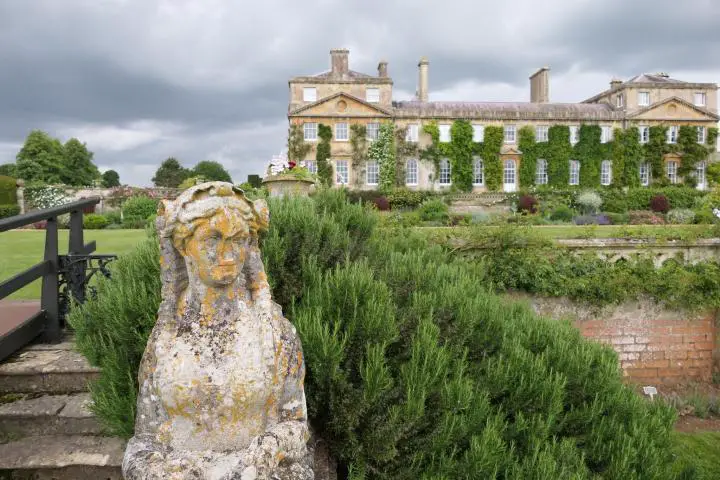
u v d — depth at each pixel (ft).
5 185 95.66
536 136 123.54
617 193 115.85
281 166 32.24
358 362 10.18
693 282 26.16
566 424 11.81
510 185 123.24
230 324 6.72
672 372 26.63
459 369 10.41
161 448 6.48
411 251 17.29
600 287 25.70
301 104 117.19
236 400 6.41
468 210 112.57
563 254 26.99
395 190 113.29
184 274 7.03
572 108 124.16
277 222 12.98
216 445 6.50
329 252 13.06
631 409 12.21
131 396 9.43
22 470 10.45
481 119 121.08
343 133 116.88
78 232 16.39
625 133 123.65
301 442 6.89
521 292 26.03
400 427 9.17
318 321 9.44
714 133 125.08
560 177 122.31
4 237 42.78
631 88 124.16
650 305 26.37
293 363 7.21
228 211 6.41
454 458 9.70
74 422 11.57
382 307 10.36
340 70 117.91
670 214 94.79
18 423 11.55
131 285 11.18
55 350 14.21
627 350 26.40
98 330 10.93
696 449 18.69
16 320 15.75
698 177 126.21
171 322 6.86
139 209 82.74
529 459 9.79
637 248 28.12
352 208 16.11
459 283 13.78
